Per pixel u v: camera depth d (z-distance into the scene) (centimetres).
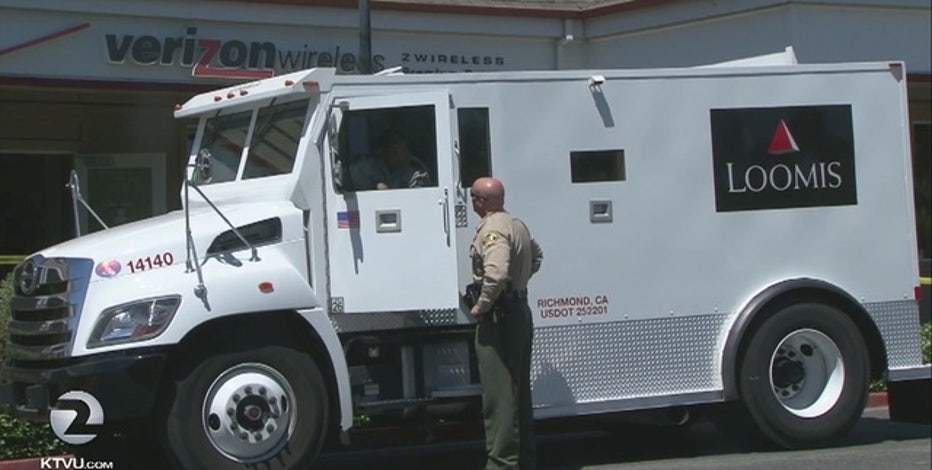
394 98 1480
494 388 1447
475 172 1526
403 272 1470
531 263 1477
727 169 1644
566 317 1567
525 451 1494
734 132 1650
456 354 1533
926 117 2895
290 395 1430
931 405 1791
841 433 1681
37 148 2447
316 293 1470
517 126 1547
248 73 2394
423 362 1523
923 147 2919
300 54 2436
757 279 1652
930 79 2536
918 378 1723
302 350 1449
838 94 1697
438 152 1467
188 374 1389
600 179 1588
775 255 1661
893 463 1588
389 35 2523
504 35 2616
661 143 1617
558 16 2656
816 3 2420
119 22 2305
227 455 1399
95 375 1345
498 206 1457
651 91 1616
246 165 1561
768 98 1667
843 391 1683
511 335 1444
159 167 2488
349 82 1488
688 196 1627
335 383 1463
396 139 1481
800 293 1669
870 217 1705
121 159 2495
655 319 1606
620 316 1591
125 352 1358
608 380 1585
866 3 2462
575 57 2705
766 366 1647
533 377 1554
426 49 2559
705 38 2539
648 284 1606
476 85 1530
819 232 1681
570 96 1577
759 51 2462
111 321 1369
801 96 1681
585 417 1762
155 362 1362
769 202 1661
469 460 1784
